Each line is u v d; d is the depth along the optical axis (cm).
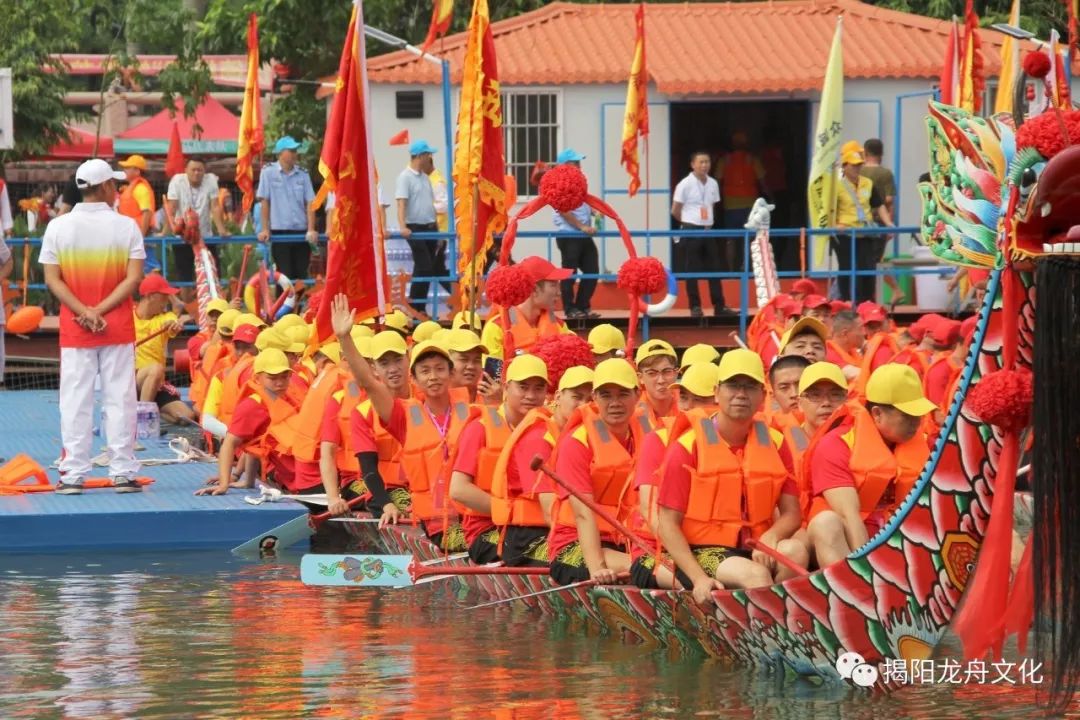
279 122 4506
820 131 3294
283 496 2083
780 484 1398
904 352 1988
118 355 2119
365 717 1216
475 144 2128
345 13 4378
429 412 1828
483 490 1673
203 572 1842
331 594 1711
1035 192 1083
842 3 3988
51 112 4772
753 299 3706
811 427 1507
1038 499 1091
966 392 1203
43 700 1268
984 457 1209
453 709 1236
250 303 3198
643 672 1355
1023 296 1140
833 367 1503
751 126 3891
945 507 1228
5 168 5184
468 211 2142
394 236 3100
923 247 3294
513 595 1631
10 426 2886
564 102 3672
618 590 1462
